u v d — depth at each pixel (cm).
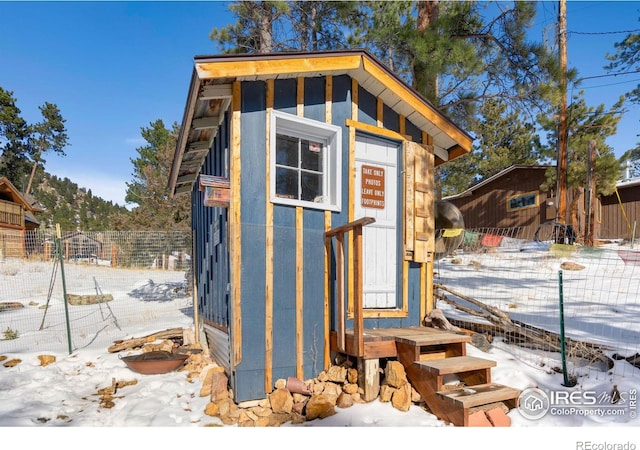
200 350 562
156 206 2305
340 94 459
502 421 327
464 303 718
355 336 370
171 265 1049
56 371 486
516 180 1856
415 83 841
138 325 727
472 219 2033
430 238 516
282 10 948
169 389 420
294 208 420
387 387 375
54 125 4022
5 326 717
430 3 846
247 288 384
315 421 339
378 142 501
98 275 1069
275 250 403
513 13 797
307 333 415
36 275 1099
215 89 395
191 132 483
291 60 399
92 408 382
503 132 2380
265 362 386
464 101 888
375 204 491
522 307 681
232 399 376
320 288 430
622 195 1617
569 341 450
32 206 2539
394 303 492
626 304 691
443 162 595
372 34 908
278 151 436
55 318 784
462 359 376
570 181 1430
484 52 827
